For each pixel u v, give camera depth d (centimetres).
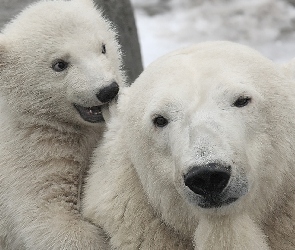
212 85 497
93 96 721
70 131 749
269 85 519
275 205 524
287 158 518
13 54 770
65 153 729
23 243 708
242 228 496
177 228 527
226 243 493
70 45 759
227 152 457
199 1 2038
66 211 687
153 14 1981
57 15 780
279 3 1995
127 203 544
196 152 453
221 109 489
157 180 520
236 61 523
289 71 562
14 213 710
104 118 726
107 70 749
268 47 1755
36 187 709
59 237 654
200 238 499
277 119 511
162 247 534
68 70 752
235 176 461
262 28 1861
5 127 759
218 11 1961
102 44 791
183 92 501
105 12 1156
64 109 748
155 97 514
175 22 1909
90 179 607
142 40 1795
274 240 528
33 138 739
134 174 549
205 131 465
